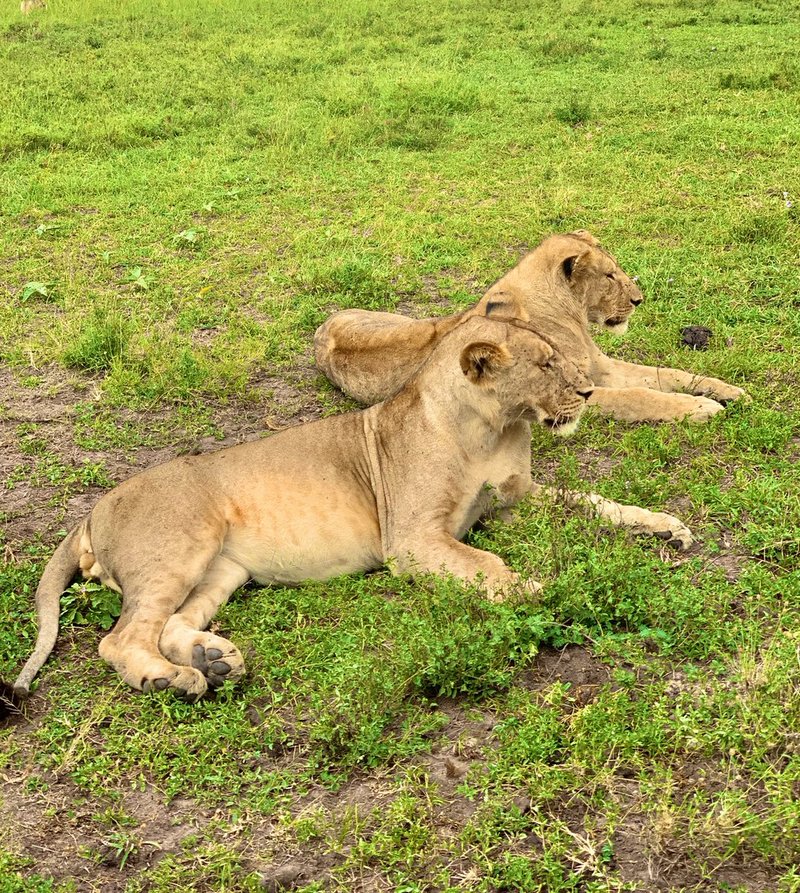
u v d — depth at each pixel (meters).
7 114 8.38
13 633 3.11
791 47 9.21
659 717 2.49
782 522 3.15
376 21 11.61
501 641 2.71
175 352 4.66
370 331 4.22
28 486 3.83
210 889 2.30
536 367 3.14
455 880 2.25
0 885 2.32
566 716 2.56
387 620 2.94
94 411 4.31
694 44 9.64
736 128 7.02
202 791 2.52
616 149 6.88
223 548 3.17
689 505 3.36
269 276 5.36
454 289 5.09
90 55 10.64
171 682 2.74
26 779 2.60
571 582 2.85
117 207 6.45
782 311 4.55
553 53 9.57
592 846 2.26
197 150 7.54
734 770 2.38
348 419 3.36
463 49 9.97
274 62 9.96
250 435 4.09
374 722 2.57
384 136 7.47
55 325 4.99
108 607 3.12
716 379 4.00
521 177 6.53
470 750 2.54
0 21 12.64
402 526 3.20
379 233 5.75
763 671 2.56
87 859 2.40
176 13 12.81
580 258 4.11
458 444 3.19
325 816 2.42
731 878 2.19
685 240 5.34
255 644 2.94
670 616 2.79
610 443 3.77
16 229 6.18
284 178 6.86
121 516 3.08
